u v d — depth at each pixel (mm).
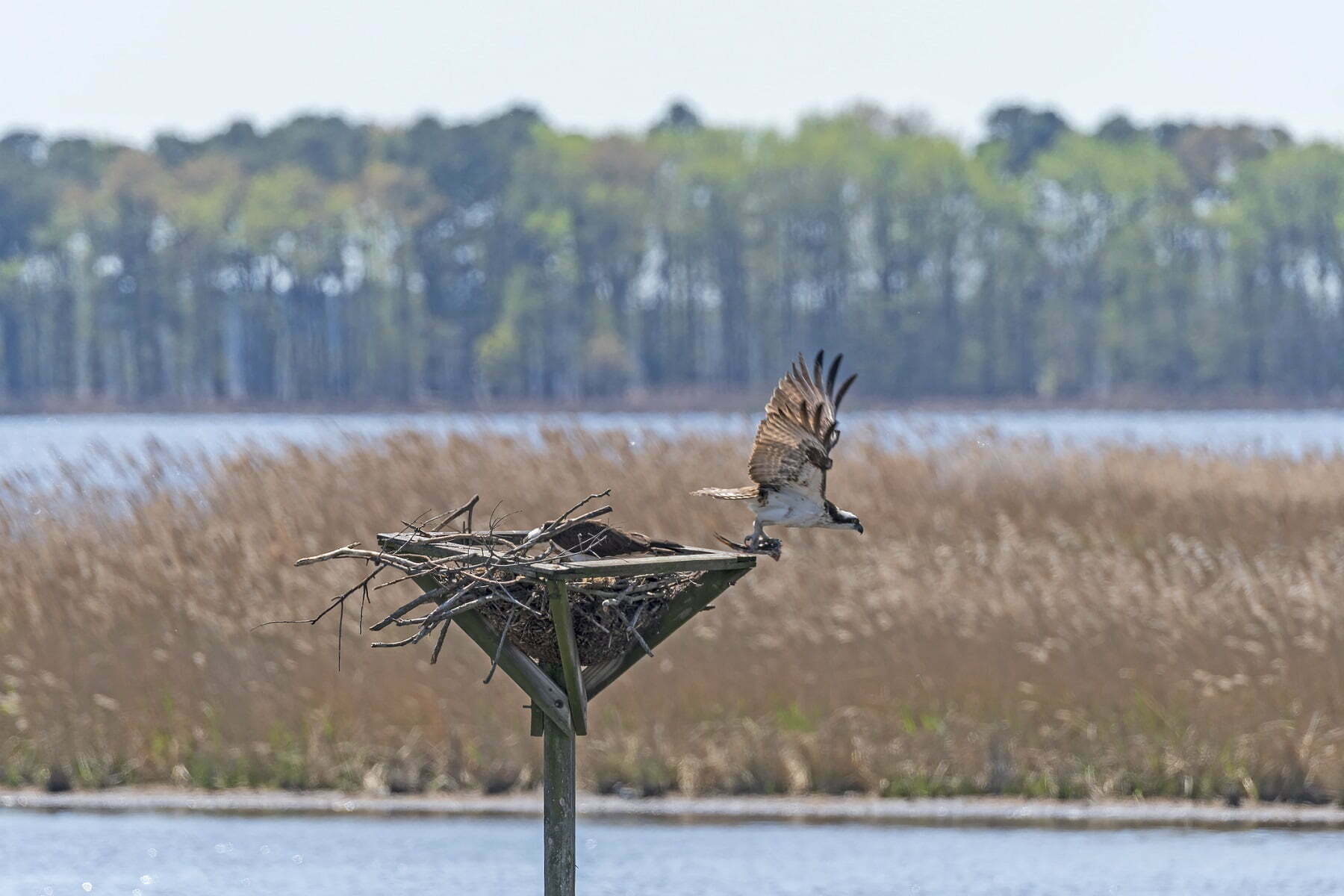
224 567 18031
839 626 17531
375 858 14844
